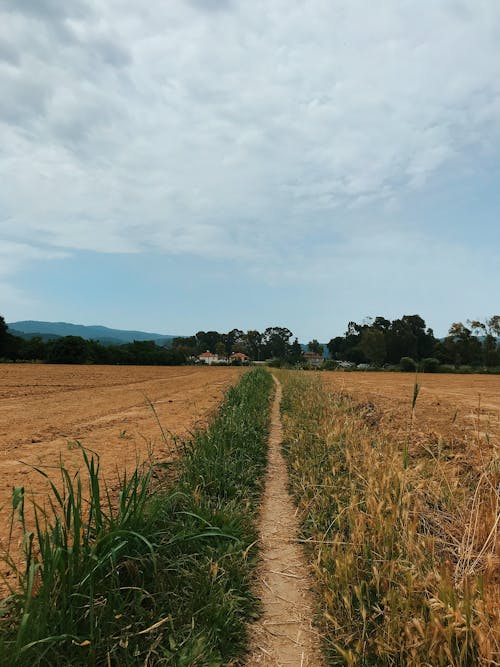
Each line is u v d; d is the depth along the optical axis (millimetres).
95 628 2537
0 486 5746
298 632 3029
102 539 2889
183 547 3658
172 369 62719
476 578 2535
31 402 16641
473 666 2242
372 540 3367
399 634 2541
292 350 147750
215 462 5832
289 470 6812
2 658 2064
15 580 3311
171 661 2523
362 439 6109
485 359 81312
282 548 4277
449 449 6141
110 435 9469
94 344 85688
